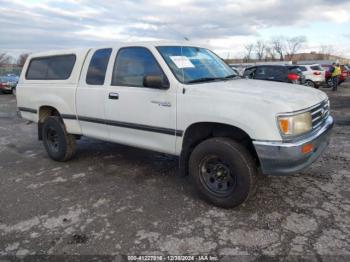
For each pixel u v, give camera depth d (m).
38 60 5.62
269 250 2.78
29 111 5.73
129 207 3.67
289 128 3.04
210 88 3.49
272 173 3.17
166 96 3.73
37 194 4.12
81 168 5.10
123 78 4.25
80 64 4.82
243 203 3.65
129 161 5.37
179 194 3.98
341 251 2.73
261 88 3.59
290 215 3.35
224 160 3.41
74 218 3.46
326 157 5.20
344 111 10.42
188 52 4.27
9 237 3.12
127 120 4.19
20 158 5.81
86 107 4.69
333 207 3.50
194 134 3.69
